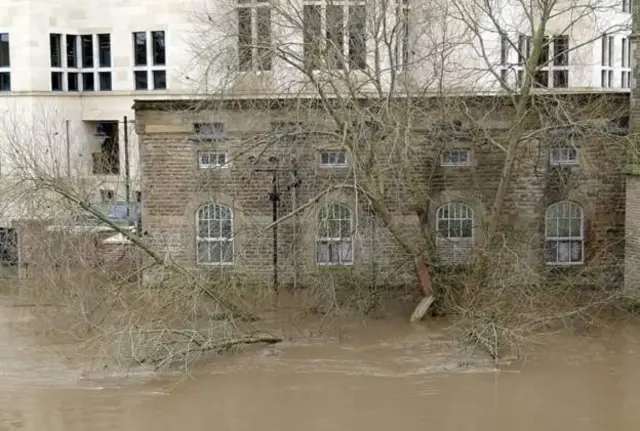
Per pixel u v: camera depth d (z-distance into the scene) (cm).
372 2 2272
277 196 2750
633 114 2472
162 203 2795
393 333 2344
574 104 2489
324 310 2500
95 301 2347
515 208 2761
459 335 2239
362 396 1881
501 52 2856
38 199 2350
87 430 1716
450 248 2695
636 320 2423
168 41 3991
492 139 2428
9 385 1962
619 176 2734
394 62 2320
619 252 2748
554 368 2056
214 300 2269
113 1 4044
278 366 2088
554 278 2680
